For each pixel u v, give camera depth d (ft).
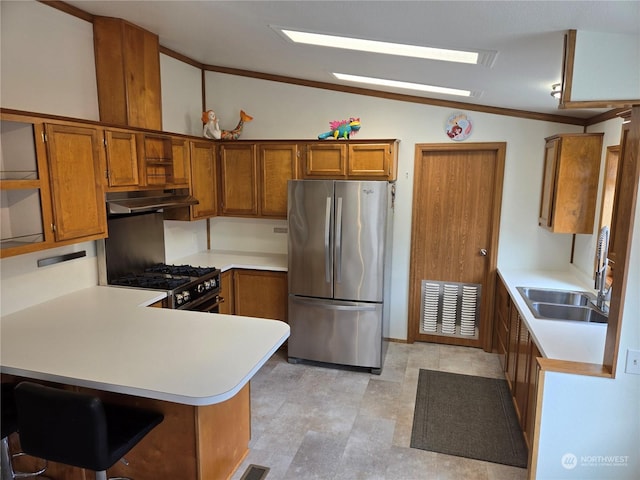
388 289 14.49
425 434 10.02
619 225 6.42
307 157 14.20
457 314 15.38
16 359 6.84
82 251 10.56
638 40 5.63
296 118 15.12
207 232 16.75
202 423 7.06
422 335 15.87
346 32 7.62
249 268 14.34
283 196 14.65
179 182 12.64
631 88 5.73
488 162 14.32
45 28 9.06
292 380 12.77
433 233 15.17
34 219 8.21
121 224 11.69
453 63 8.34
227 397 5.88
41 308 9.30
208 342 7.57
